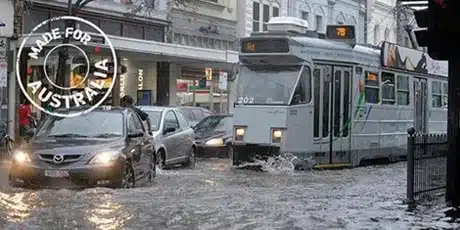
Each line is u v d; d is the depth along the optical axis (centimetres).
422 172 1400
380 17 5944
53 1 3111
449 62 1294
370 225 1100
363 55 2239
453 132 1309
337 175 1898
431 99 2830
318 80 2034
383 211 1241
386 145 2405
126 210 1188
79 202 1245
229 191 1488
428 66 2784
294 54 1961
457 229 1079
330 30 2206
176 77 3853
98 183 1362
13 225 1042
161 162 1975
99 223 1072
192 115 2875
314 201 1357
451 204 1316
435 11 1151
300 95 1983
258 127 1998
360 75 2212
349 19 5484
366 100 2261
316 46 2030
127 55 3241
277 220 1130
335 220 1140
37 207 1194
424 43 1200
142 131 1638
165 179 1716
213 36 4091
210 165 2205
